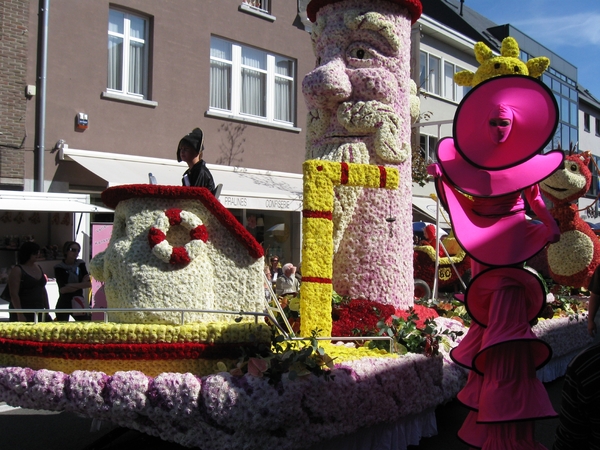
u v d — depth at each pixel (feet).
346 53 20.10
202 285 13.43
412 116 23.54
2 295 25.35
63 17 38.65
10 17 36.42
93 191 39.96
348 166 16.42
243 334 12.55
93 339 12.58
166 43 43.88
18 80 36.81
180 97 44.70
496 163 14.17
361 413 13.50
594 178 99.40
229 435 11.69
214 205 13.83
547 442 17.47
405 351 15.60
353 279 19.17
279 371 12.10
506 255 13.65
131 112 42.06
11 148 36.60
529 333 13.20
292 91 52.85
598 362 8.50
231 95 48.42
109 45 41.75
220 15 47.19
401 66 20.33
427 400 15.70
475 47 23.09
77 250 25.53
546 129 13.89
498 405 13.00
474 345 14.35
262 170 49.57
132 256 13.37
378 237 19.24
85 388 12.00
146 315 12.97
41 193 30.09
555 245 29.25
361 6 19.95
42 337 12.85
